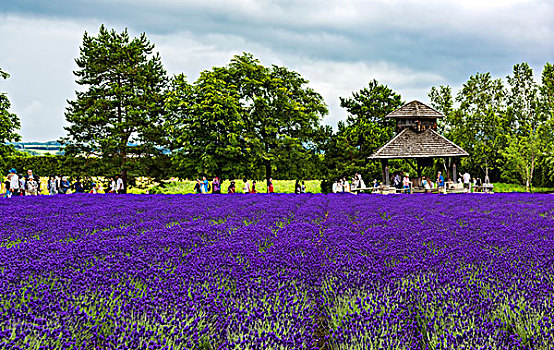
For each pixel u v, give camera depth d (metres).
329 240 9.84
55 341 4.23
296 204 20.41
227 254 8.06
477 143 56.28
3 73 44.94
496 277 6.30
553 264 6.96
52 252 8.23
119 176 46.94
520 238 9.55
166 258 7.65
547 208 16.86
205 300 5.34
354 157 48.88
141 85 48.25
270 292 5.76
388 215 15.43
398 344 4.30
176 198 24.22
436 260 7.45
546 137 53.28
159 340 4.33
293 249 8.75
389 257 7.82
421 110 39.81
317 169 48.97
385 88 54.75
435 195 27.94
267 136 45.03
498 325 4.66
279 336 4.48
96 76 49.50
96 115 47.12
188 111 42.59
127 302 5.29
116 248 8.52
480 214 14.91
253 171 45.12
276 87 45.78
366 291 5.86
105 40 50.12
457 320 4.78
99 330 4.62
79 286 5.75
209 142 41.62
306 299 5.51
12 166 52.12
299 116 45.16
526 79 68.19
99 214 14.95
